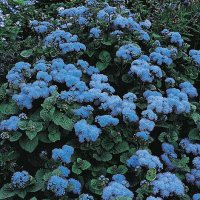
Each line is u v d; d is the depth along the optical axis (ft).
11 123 2.26
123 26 2.82
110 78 2.81
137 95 2.65
